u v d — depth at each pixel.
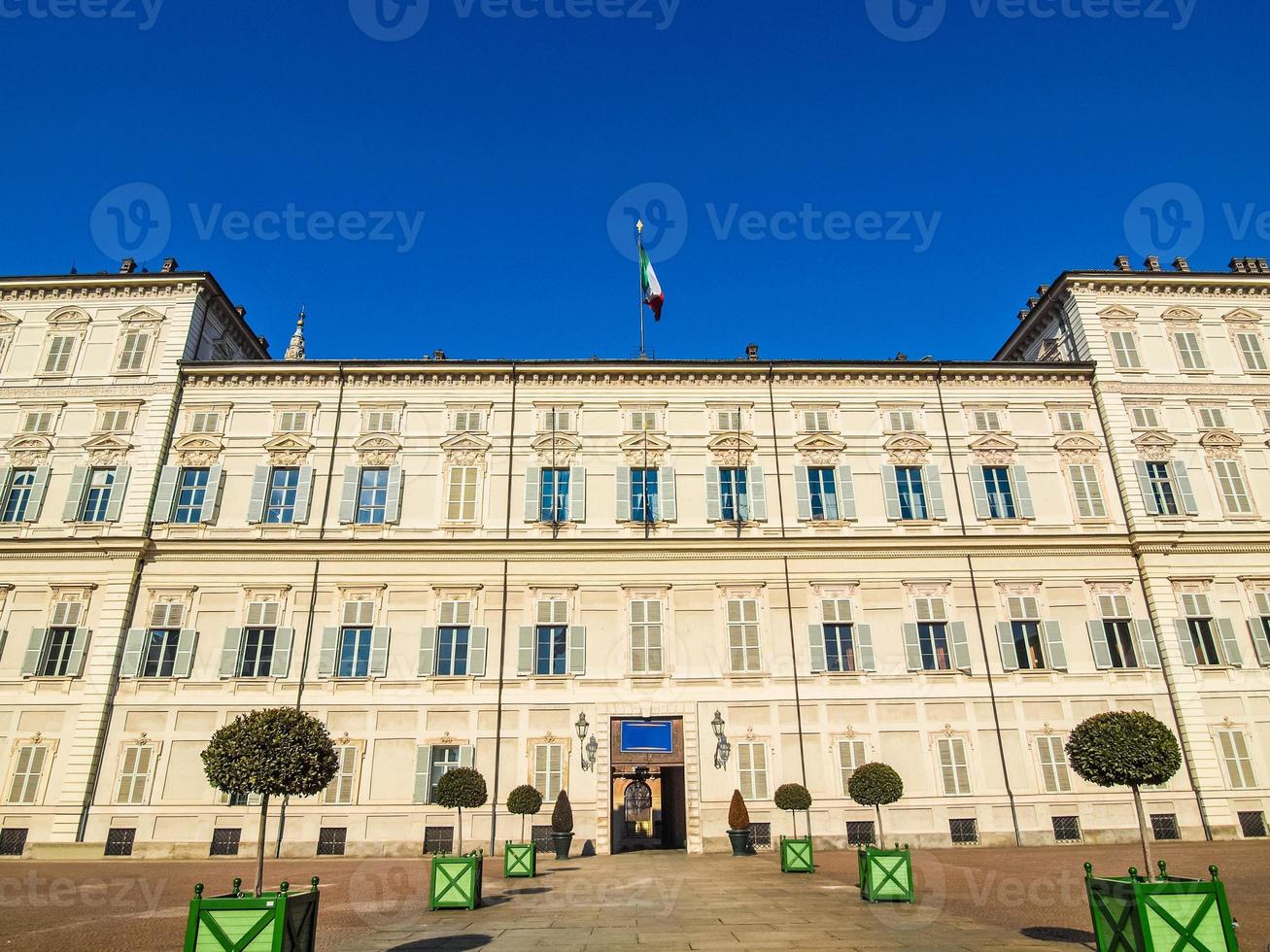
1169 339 39.06
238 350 43.50
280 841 30.67
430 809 31.20
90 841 30.44
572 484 35.88
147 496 35.09
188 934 11.13
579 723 32.16
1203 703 33.12
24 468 35.91
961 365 38.06
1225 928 10.88
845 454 36.94
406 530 35.06
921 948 13.33
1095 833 31.66
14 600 33.53
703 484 36.22
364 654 33.31
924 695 33.16
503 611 33.84
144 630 33.09
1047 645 33.97
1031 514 36.22
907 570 34.84
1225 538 35.28
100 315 38.31
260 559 34.19
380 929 16.17
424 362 37.16
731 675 33.19
